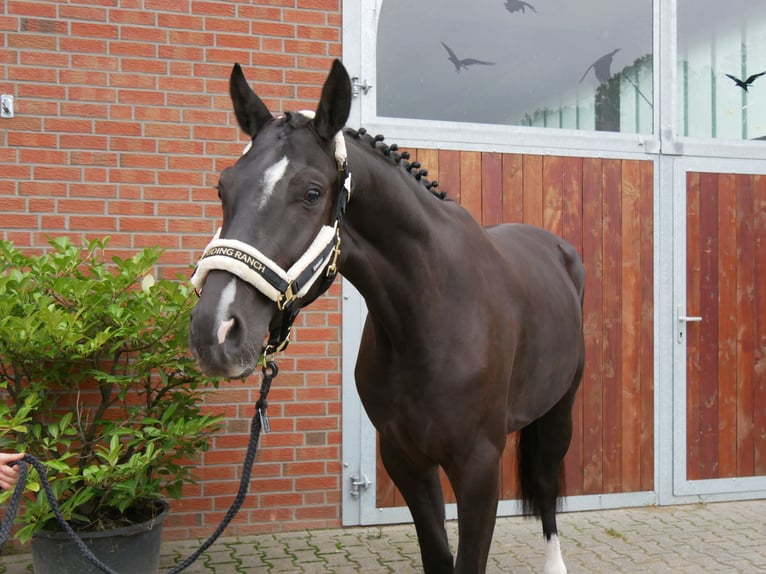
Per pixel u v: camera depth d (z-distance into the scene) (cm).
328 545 344
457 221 221
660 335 411
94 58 337
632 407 408
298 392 360
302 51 361
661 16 412
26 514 260
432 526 222
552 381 262
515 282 235
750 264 425
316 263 162
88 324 277
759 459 428
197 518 349
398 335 201
